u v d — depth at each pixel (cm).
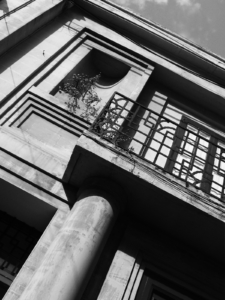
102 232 515
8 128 649
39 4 865
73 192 597
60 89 800
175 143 845
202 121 926
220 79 970
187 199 536
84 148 540
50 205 578
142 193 560
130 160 554
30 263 509
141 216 604
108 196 553
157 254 586
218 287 586
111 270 539
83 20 972
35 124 694
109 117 609
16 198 595
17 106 691
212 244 583
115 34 973
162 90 945
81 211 525
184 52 966
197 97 955
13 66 751
